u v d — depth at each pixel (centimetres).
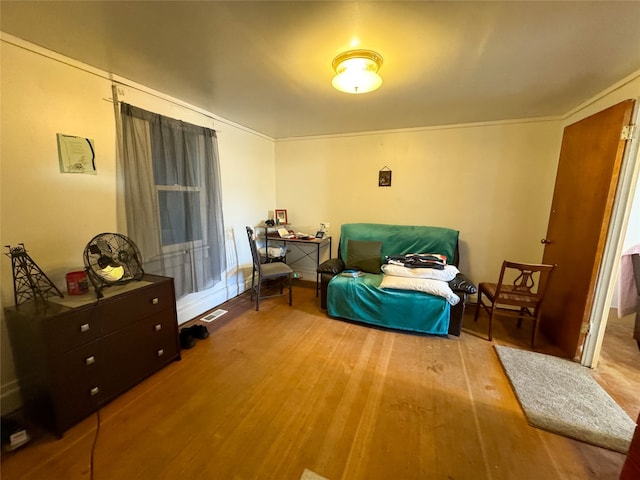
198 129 272
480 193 328
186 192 263
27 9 130
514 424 160
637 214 264
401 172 358
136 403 174
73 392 154
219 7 129
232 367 212
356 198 387
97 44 164
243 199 361
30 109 166
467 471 132
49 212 178
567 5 125
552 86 218
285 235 391
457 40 155
